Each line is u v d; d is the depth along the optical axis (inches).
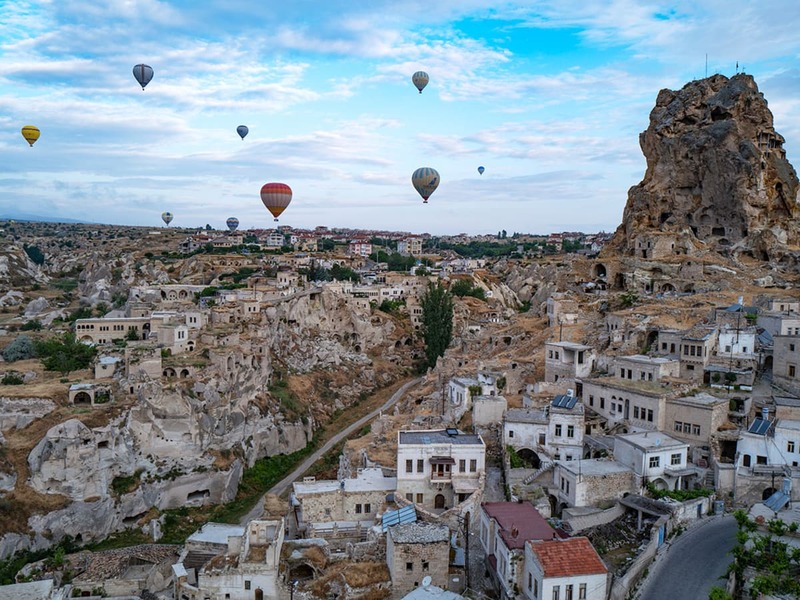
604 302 5935.0
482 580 2399.1
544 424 3346.5
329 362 7263.8
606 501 2770.7
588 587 2014.0
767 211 6604.3
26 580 3053.6
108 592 2711.6
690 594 2103.8
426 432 3339.1
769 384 3604.8
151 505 4379.9
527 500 2812.5
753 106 6683.1
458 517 2792.8
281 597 2399.1
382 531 2605.8
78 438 4116.6
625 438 2967.5
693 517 2640.3
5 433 4291.3
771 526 2171.5
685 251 6476.4
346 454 3924.7
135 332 6082.7
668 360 3705.7
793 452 2812.5
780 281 5797.2
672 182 6993.1
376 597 2309.3
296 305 7509.8
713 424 3100.4
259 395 5625.0
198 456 4655.5
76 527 4023.1
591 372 4178.2
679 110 7071.9
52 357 5516.7
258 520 2620.6
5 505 3878.0
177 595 2516.0
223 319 6378.0
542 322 6102.4
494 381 4195.4
